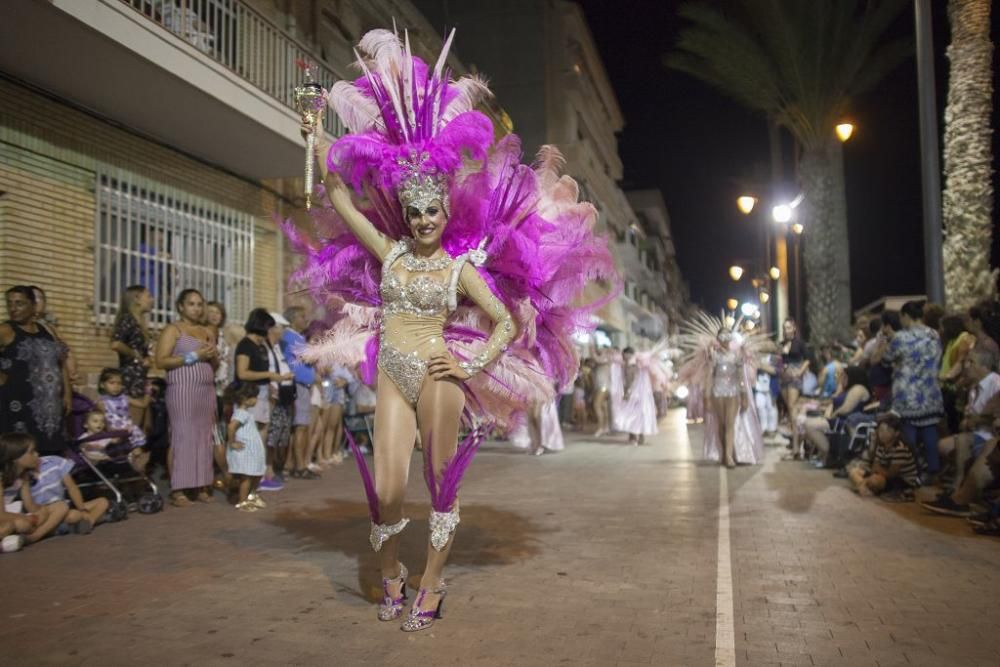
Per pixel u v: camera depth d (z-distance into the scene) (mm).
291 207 14094
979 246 12961
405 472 4234
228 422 7879
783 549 5781
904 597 4551
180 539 6156
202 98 9883
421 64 4629
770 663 3551
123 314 8242
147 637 3910
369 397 12188
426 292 4227
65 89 9516
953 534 6316
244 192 12953
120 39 8430
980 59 13008
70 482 6473
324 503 7914
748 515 7199
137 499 7582
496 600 4504
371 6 17234
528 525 6715
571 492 8695
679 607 4363
